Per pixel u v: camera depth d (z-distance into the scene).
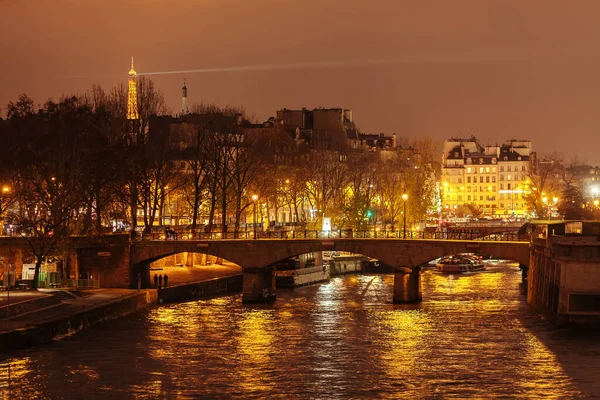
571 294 117.88
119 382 93.88
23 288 136.00
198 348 109.81
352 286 181.00
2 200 153.62
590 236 120.81
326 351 108.44
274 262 151.50
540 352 105.81
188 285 157.12
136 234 156.25
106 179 152.75
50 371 97.12
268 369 99.62
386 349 109.00
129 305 135.62
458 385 92.81
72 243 148.00
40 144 148.38
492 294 161.50
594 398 88.50
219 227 187.88
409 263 147.62
